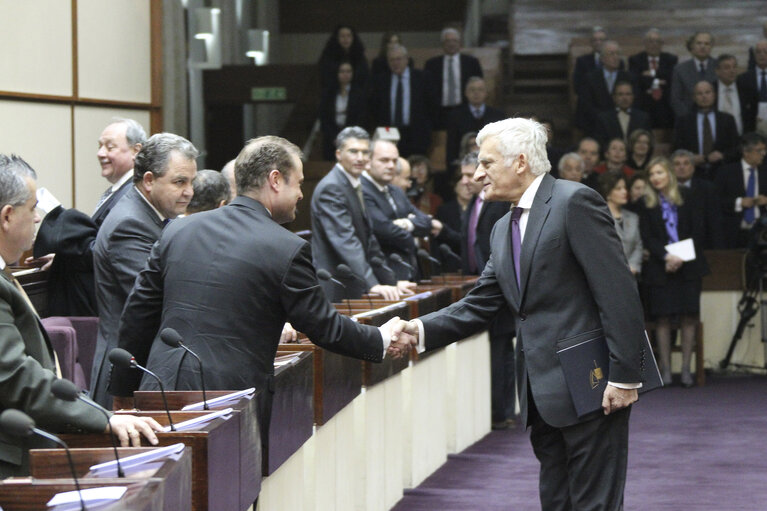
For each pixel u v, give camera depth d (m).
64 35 9.19
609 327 4.33
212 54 15.50
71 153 9.32
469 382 8.80
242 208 4.07
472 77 14.30
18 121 8.72
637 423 9.64
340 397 5.34
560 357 4.42
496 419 9.59
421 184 11.87
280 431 4.18
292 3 22.45
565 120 17.86
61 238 6.09
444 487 7.27
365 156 7.92
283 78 16.38
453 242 10.55
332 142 14.89
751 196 12.82
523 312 4.56
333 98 14.89
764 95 14.37
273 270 3.92
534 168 4.54
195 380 3.86
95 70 9.62
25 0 8.72
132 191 5.01
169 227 4.15
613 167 12.71
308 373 4.71
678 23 19.52
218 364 3.87
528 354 4.50
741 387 11.66
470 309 4.96
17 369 3.22
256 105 18.94
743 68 16.62
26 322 3.46
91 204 9.60
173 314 3.95
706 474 7.61
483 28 21.00
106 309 4.94
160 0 10.48
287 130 16.61
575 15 19.53
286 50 22.50
